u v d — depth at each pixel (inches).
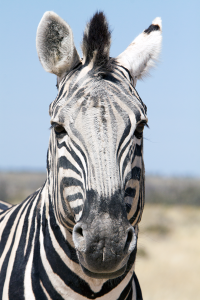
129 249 247.8
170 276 1368.1
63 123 275.0
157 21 376.5
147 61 355.9
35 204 343.9
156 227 2561.5
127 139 273.9
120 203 251.4
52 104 306.7
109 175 255.8
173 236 2388.0
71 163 274.5
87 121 266.7
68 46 304.8
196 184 6501.0
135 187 290.0
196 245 2091.5
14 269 313.6
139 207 304.5
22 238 328.8
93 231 240.2
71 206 277.1
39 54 316.2
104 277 251.3
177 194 5467.5
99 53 285.7
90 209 247.6
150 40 360.2
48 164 329.7
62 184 283.1
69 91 283.7
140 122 287.9
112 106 271.7
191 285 1241.4
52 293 300.8
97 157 259.6
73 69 308.0
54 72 316.2
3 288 306.2
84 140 265.0
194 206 5039.4
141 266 1513.3
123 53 353.4
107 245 239.0
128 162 275.7
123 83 291.9
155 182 7372.1
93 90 273.9
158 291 1157.1
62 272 300.4
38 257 311.7
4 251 331.0
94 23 290.5
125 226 245.8
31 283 303.7
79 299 298.2
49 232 313.7
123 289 308.8
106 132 264.4
